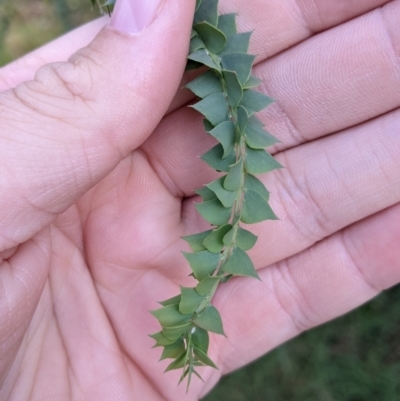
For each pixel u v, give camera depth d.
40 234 0.09
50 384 0.10
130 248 0.11
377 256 0.11
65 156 0.08
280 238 0.11
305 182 0.11
